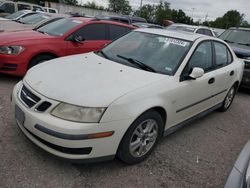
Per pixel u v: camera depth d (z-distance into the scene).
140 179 3.14
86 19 6.96
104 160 3.01
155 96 3.28
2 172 2.94
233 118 5.48
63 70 3.50
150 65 3.81
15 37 5.91
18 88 3.48
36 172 3.02
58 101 2.87
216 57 4.73
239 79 5.64
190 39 4.23
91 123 2.79
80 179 3.00
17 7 19.11
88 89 3.01
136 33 4.64
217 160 3.79
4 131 3.72
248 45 8.25
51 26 6.99
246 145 2.74
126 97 2.99
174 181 3.19
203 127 4.82
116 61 3.99
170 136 4.26
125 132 3.01
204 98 4.38
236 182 2.30
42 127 2.85
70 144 2.77
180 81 3.70
